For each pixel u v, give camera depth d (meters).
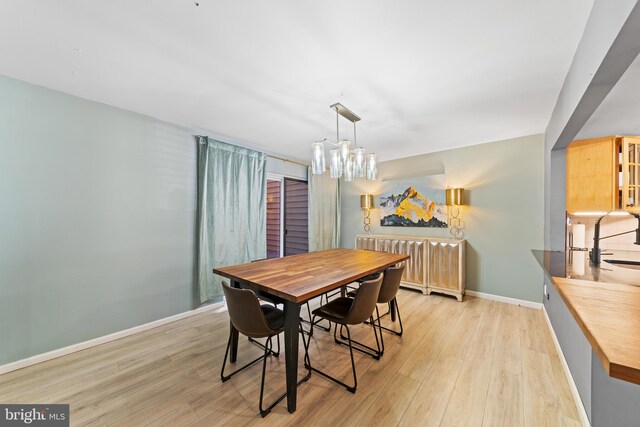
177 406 1.63
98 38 1.54
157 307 2.81
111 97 2.32
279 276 1.88
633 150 2.31
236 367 2.04
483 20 1.38
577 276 1.50
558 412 1.56
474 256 3.69
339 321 1.85
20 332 2.03
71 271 2.27
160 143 2.84
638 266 2.09
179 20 1.40
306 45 1.61
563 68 1.82
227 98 2.33
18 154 2.02
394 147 3.93
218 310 3.27
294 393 1.57
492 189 3.53
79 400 1.68
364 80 2.01
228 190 3.39
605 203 2.33
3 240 1.97
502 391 1.74
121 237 2.56
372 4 1.28
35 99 2.09
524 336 2.49
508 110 2.55
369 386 1.80
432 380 1.86
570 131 2.12
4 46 1.61
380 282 1.93
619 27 0.98
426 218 4.13
